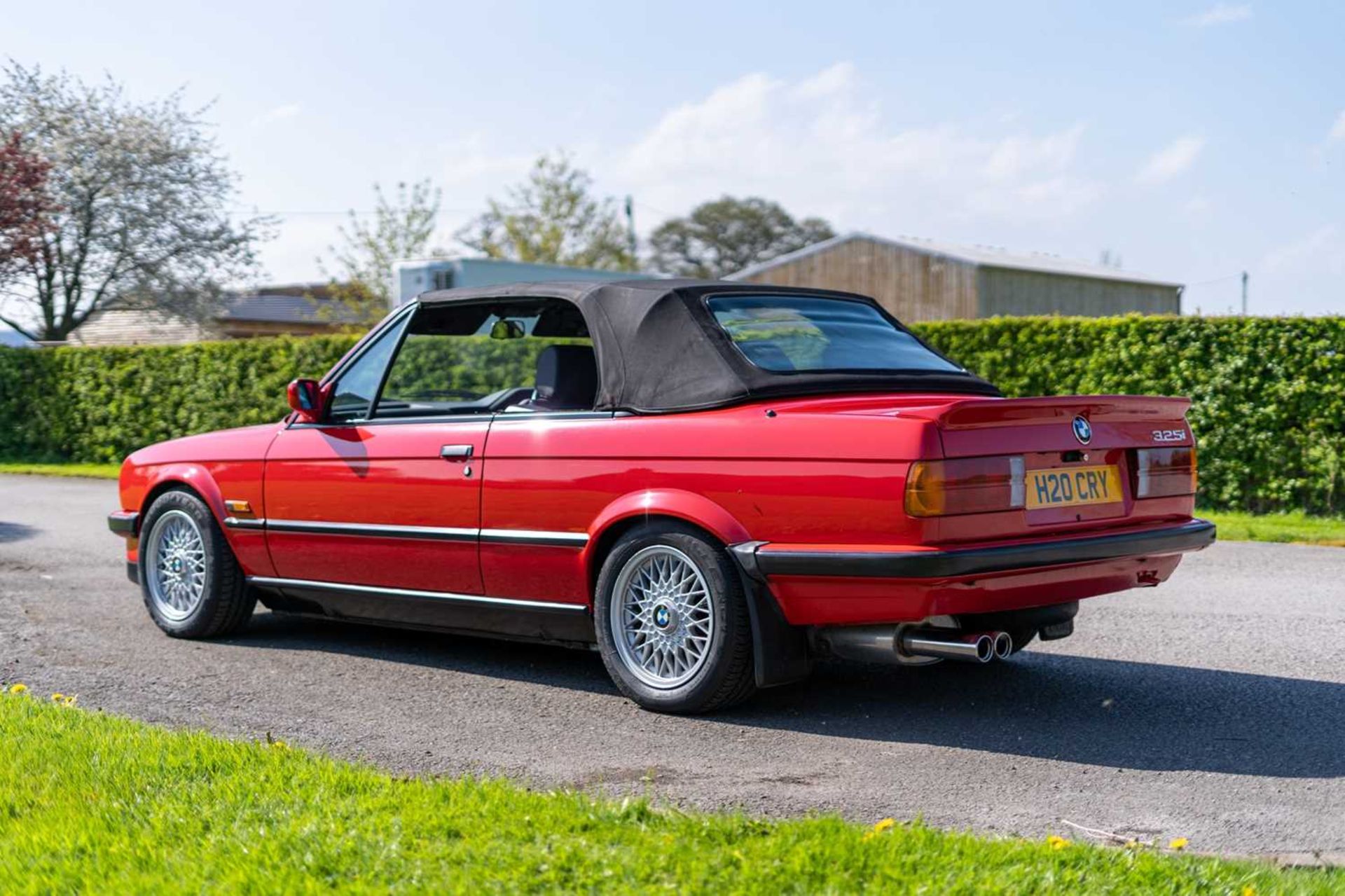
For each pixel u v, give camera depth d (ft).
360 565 20.92
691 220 271.90
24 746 14.55
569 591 18.49
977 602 15.74
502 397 19.94
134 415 71.15
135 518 24.00
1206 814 13.25
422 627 20.85
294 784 13.08
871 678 19.65
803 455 15.96
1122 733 16.38
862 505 15.47
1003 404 15.60
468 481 19.19
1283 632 22.75
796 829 11.57
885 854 10.89
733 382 17.07
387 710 17.94
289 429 22.02
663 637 17.47
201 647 22.56
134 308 121.39
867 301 20.53
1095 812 13.33
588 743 16.15
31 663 21.09
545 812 12.01
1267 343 41.50
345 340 63.62
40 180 96.32
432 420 20.10
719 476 16.65
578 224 175.52
